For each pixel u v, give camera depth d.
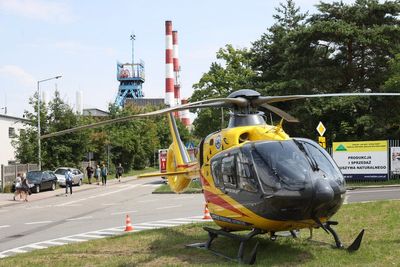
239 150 10.04
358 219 14.41
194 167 13.06
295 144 9.92
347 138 34.78
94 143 61.53
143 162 79.19
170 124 15.41
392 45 34.16
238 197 9.98
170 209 21.86
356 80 36.38
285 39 36.34
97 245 12.80
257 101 11.18
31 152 44.59
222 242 12.04
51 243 14.42
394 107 33.84
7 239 15.65
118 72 138.00
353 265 8.96
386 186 28.25
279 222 9.34
